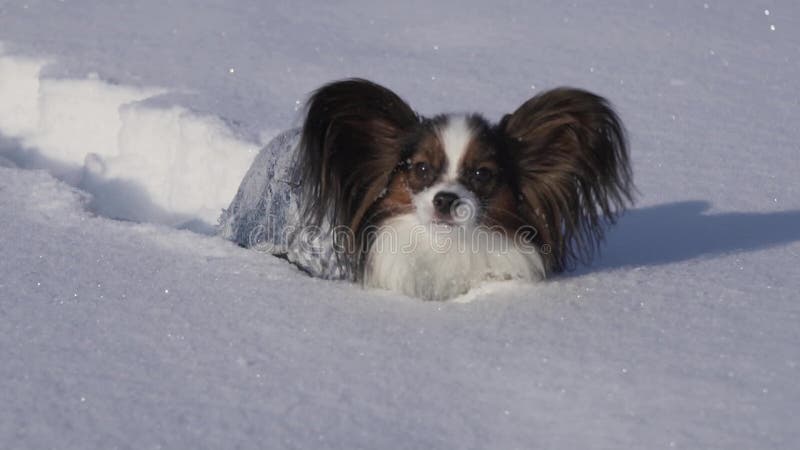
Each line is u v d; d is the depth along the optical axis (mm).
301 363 3842
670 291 4582
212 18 9758
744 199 6156
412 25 9734
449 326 4230
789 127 7344
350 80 5023
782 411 3334
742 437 3191
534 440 3254
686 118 7516
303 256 5195
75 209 5816
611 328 4133
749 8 10367
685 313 4273
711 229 5703
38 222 5566
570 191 5125
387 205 5098
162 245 5312
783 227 5656
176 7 10086
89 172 7141
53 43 8695
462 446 3229
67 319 4254
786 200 6121
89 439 3270
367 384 3658
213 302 4492
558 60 8742
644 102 7820
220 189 6781
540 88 8008
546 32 9523
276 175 5484
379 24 9773
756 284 4637
